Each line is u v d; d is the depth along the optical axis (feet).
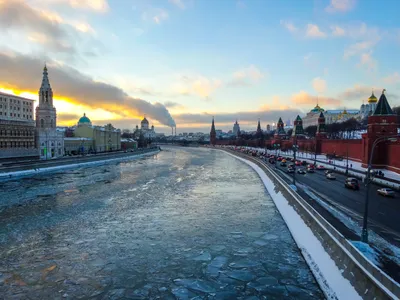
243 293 60.95
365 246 72.95
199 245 87.30
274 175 189.37
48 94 376.68
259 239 92.12
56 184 204.85
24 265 74.13
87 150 490.49
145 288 63.10
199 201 146.30
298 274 68.90
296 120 528.63
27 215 121.49
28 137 342.85
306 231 90.68
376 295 48.37
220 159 451.53
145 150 626.64
